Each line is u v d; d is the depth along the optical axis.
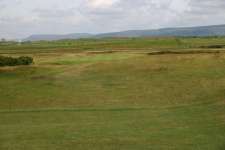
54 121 21.38
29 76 40.91
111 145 16.30
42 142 16.86
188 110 23.78
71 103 28.44
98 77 39.22
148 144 16.33
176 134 17.78
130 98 29.70
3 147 16.17
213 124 19.42
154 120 21.11
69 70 43.91
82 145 16.38
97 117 22.36
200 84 33.12
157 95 30.41
